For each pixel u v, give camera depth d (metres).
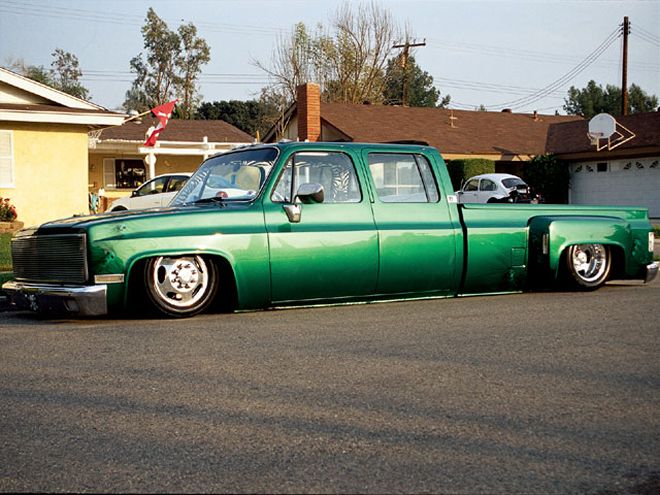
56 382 4.39
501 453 3.21
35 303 6.54
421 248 7.29
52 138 20.59
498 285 7.81
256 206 6.70
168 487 2.87
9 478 2.97
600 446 3.30
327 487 2.86
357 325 6.12
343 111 33.91
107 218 6.45
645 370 4.61
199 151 26.97
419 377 4.43
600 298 7.72
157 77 70.81
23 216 20.41
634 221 8.51
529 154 33.44
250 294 6.61
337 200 7.05
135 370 4.64
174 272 6.43
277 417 3.69
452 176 31.72
